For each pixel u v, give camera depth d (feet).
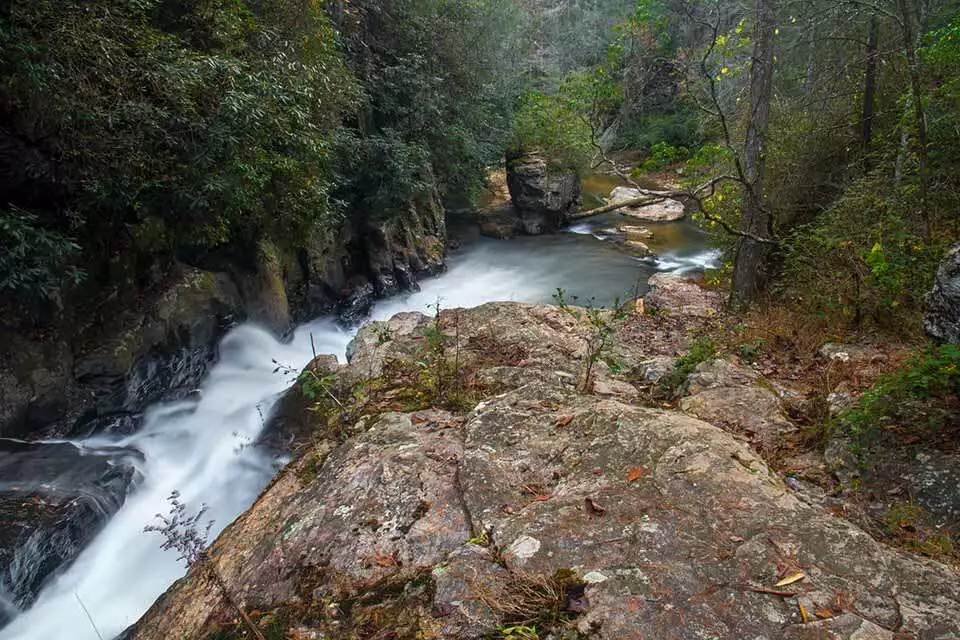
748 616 5.83
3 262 15.64
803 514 7.35
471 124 53.57
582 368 15.01
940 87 22.63
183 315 24.58
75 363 20.51
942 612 5.82
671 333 20.58
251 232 29.22
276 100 22.61
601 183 78.89
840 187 30.07
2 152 16.93
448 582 6.68
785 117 32.94
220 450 19.52
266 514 9.67
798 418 12.35
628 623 5.82
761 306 24.17
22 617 13.12
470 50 52.49
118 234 22.13
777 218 31.14
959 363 10.13
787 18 27.58
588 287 45.50
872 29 26.89
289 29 28.14
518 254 53.93
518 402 11.28
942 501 8.75
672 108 78.07
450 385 13.37
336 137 33.24
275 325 31.09
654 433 9.29
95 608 13.96
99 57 16.56
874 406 10.47
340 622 6.63
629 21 27.12
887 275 18.15
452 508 8.30
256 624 6.86
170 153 20.12
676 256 52.70
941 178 22.24
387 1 44.98
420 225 47.14
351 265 41.65
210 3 23.11
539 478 8.84
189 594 8.16
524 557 6.90
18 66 14.73
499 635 5.90
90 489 16.06
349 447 10.29
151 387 23.17
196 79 18.89
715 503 7.60
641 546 6.88
